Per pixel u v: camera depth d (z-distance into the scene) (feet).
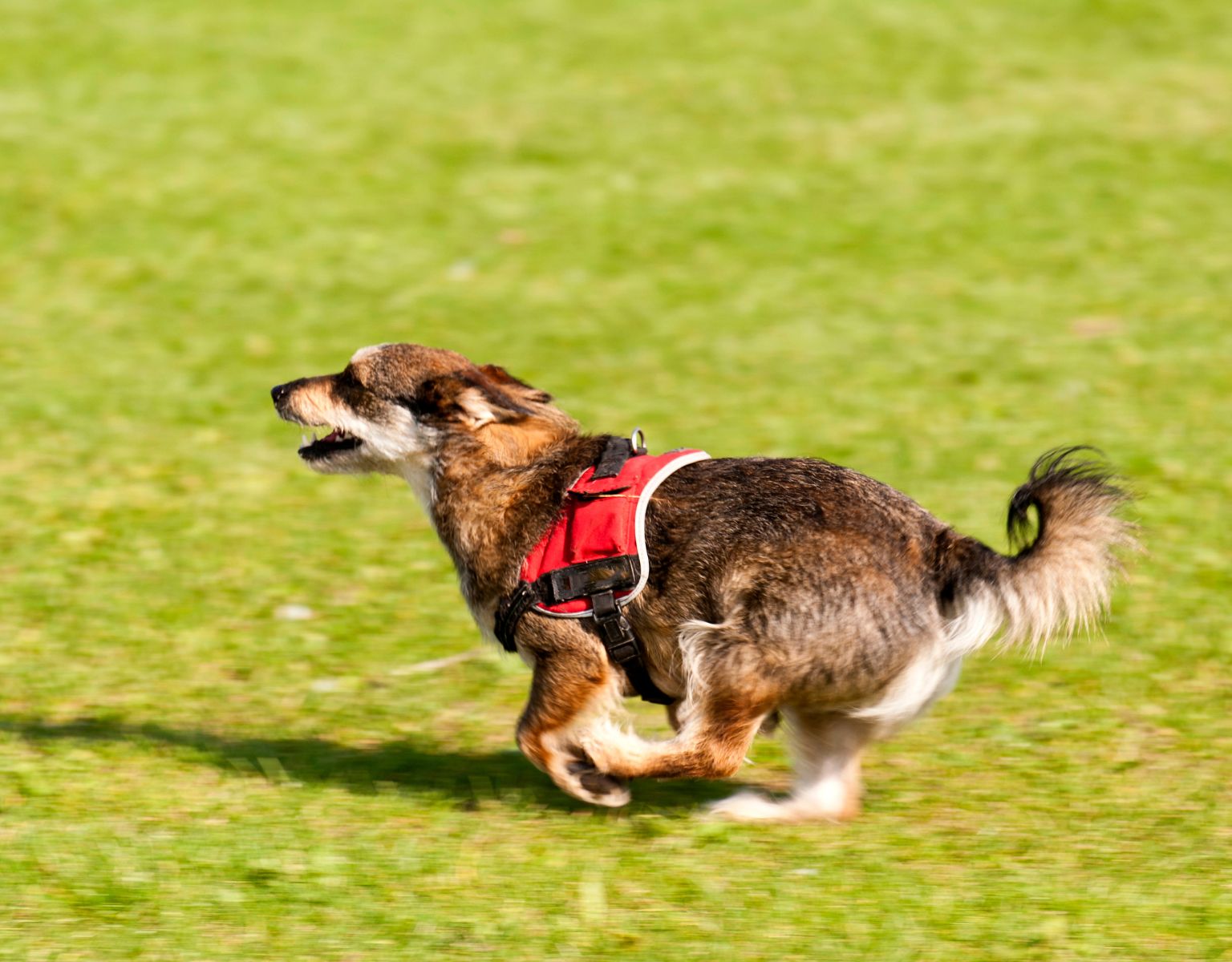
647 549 26.50
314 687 34.88
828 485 26.43
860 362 58.44
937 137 87.86
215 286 67.72
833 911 23.53
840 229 74.69
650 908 23.70
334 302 66.08
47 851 25.41
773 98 95.14
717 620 25.96
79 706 33.65
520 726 27.58
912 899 23.95
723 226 75.36
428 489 29.32
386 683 35.17
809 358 59.11
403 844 25.82
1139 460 47.06
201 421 52.95
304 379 30.09
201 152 84.79
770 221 75.87
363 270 70.03
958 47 104.27
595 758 26.73
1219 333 59.98
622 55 103.45
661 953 22.33
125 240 72.74
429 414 28.78
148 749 30.89
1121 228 73.77
